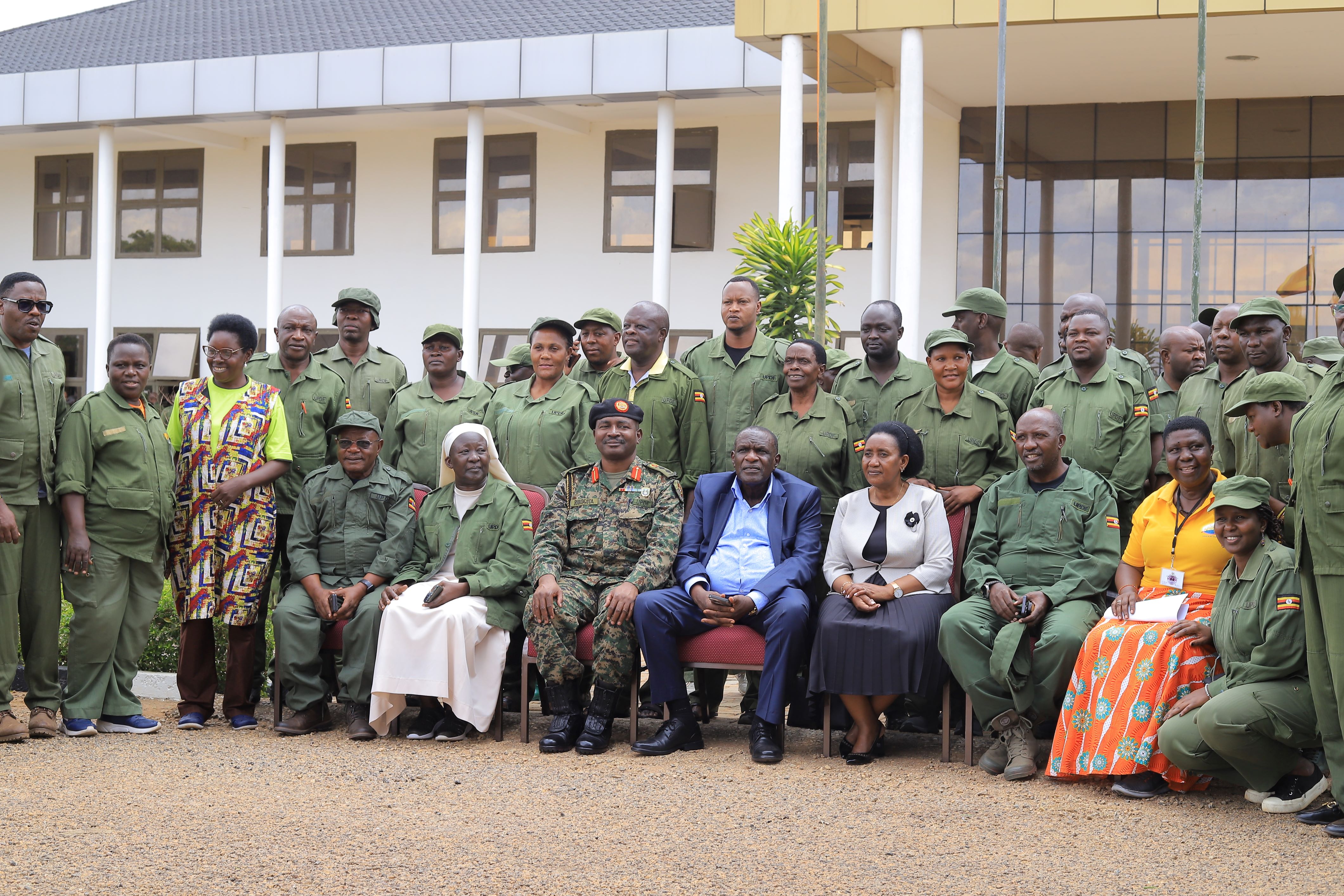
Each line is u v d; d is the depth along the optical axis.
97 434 6.14
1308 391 6.01
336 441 7.07
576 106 17.44
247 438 6.48
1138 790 5.08
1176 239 16.27
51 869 4.03
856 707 5.72
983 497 6.09
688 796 5.05
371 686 6.15
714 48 15.95
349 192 19.64
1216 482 5.60
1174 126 16.23
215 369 6.59
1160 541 5.56
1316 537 4.66
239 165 20.12
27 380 5.94
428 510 6.56
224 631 7.38
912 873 4.09
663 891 3.89
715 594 5.91
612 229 18.59
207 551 6.43
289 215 19.88
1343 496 4.59
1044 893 3.91
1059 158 16.59
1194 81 15.27
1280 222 16.02
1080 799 5.07
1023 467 6.20
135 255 20.58
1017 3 12.79
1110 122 16.42
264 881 3.94
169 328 20.42
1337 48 13.73
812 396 6.57
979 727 6.36
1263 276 16.08
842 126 17.39
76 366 20.81
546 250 18.86
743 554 6.09
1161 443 6.54
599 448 6.25
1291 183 15.97
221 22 21.48
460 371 7.43
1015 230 16.73
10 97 18.78
